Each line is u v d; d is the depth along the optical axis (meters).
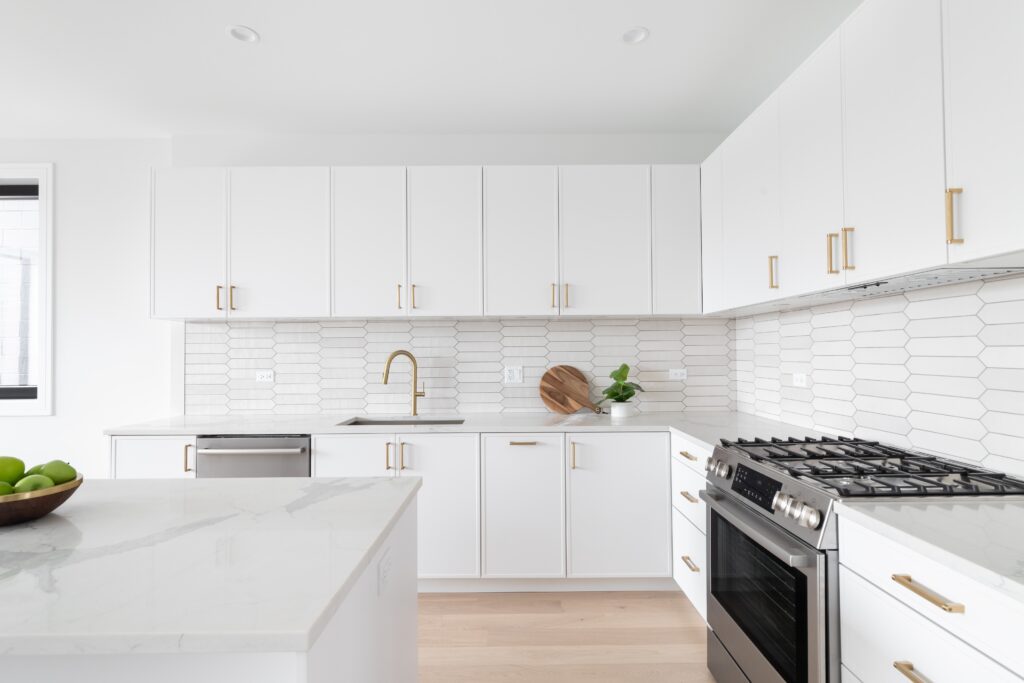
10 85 2.58
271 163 3.16
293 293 2.83
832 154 1.64
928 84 1.25
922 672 0.99
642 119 3.00
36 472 1.16
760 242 2.15
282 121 2.99
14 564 0.89
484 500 2.64
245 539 1.02
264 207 2.83
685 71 2.49
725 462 1.87
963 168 1.16
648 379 3.20
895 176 1.37
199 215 2.83
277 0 1.97
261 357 3.17
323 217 2.84
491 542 2.64
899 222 1.36
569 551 2.63
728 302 2.51
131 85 2.59
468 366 3.19
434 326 3.19
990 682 0.84
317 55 2.34
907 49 1.32
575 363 3.20
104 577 0.84
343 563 0.90
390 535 1.22
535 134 3.19
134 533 1.06
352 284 2.83
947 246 1.21
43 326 3.18
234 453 2.58
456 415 3.12
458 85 2.60
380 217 2.84
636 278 2.86
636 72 2.50
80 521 1.13
